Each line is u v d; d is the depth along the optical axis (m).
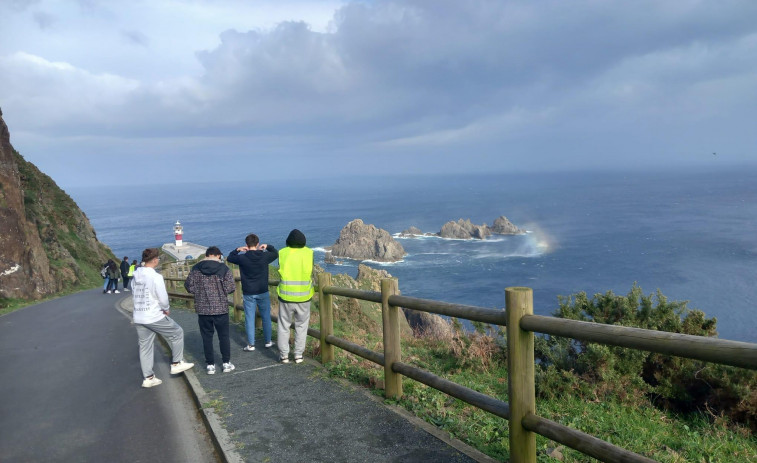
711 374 6.05
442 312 4.14
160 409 5.65
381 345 10.41
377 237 137.00
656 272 112.19
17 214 24.58
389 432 4.36
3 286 22.58
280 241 184.88
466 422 4.80
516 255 138.38
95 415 5.60
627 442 4.84
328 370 6.43
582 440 2.85
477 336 8.93
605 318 8.09
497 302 90.06
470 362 8.28
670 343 2.35
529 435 3.30
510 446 3.38
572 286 100.88
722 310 81.81
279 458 3.98
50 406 6.02
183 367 6.83
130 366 7.81
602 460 2.72
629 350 6.55
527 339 3.27
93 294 25.50
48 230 32.47
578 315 8.23
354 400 5.24
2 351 10.00
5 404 6.21
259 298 7.90
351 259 132.38
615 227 196.38
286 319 6.92
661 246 147.25
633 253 137.00
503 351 8.52
